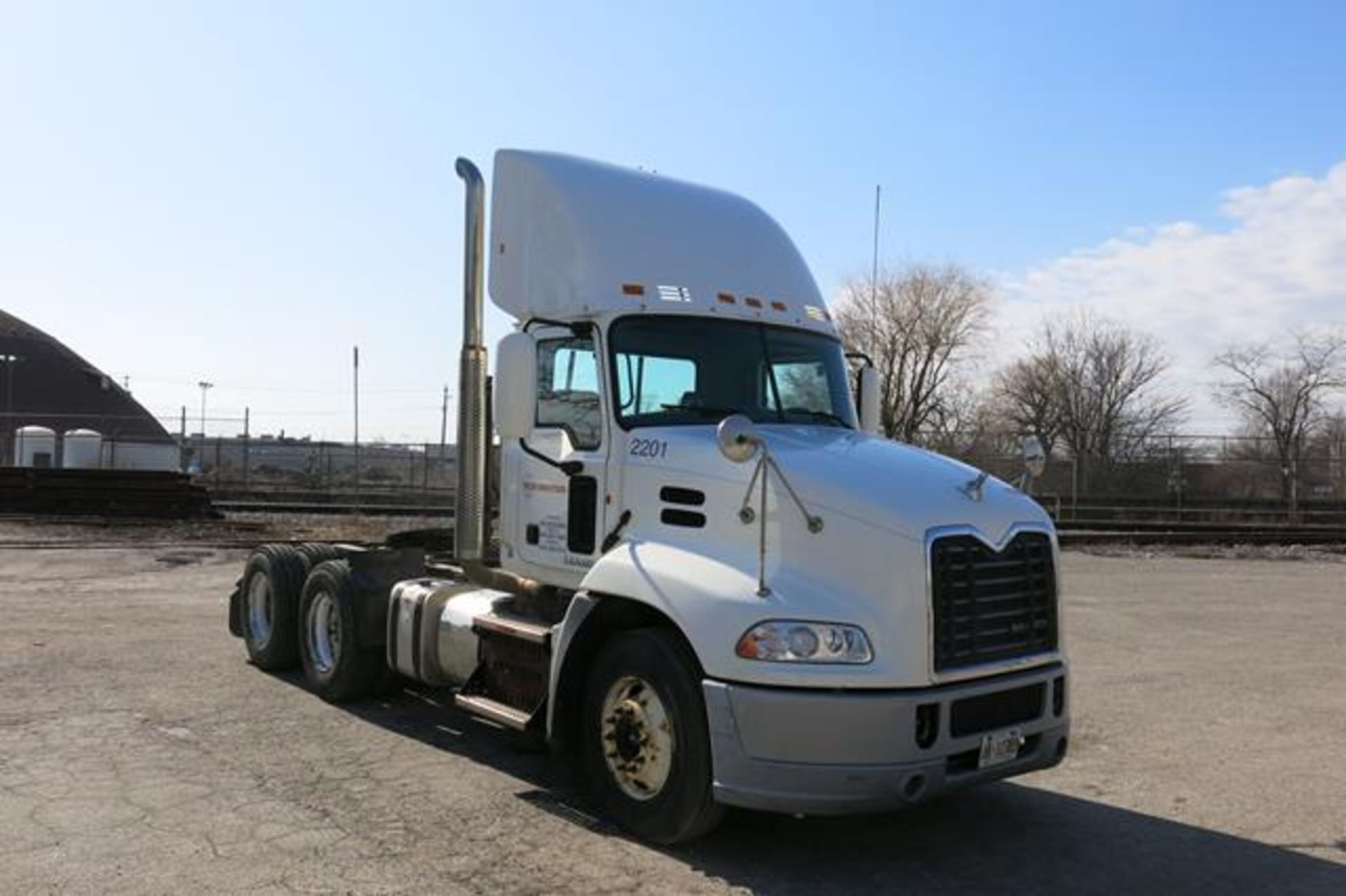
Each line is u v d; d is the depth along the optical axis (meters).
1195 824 6.16
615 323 6.36
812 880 5.16
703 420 6.36
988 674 5.26
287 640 9.27
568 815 5.93
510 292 7.05
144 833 5.41
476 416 7.32
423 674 7.62
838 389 7.06
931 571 5.09
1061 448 46.41
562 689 5.97
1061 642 5.69
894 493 5.27
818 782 4.90
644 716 5.53
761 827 5.85
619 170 7.12
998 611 5.36
